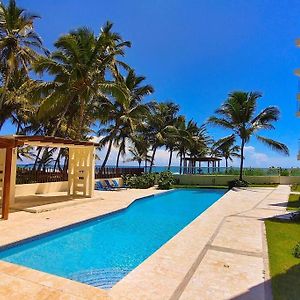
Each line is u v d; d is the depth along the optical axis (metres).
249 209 12.14
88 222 10.06
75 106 21.59
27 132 25.42
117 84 19.06
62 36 16.94
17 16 19.36
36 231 7.97
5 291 4.36
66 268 6.20
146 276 4.96
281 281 4.73
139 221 11.33
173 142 37.38
